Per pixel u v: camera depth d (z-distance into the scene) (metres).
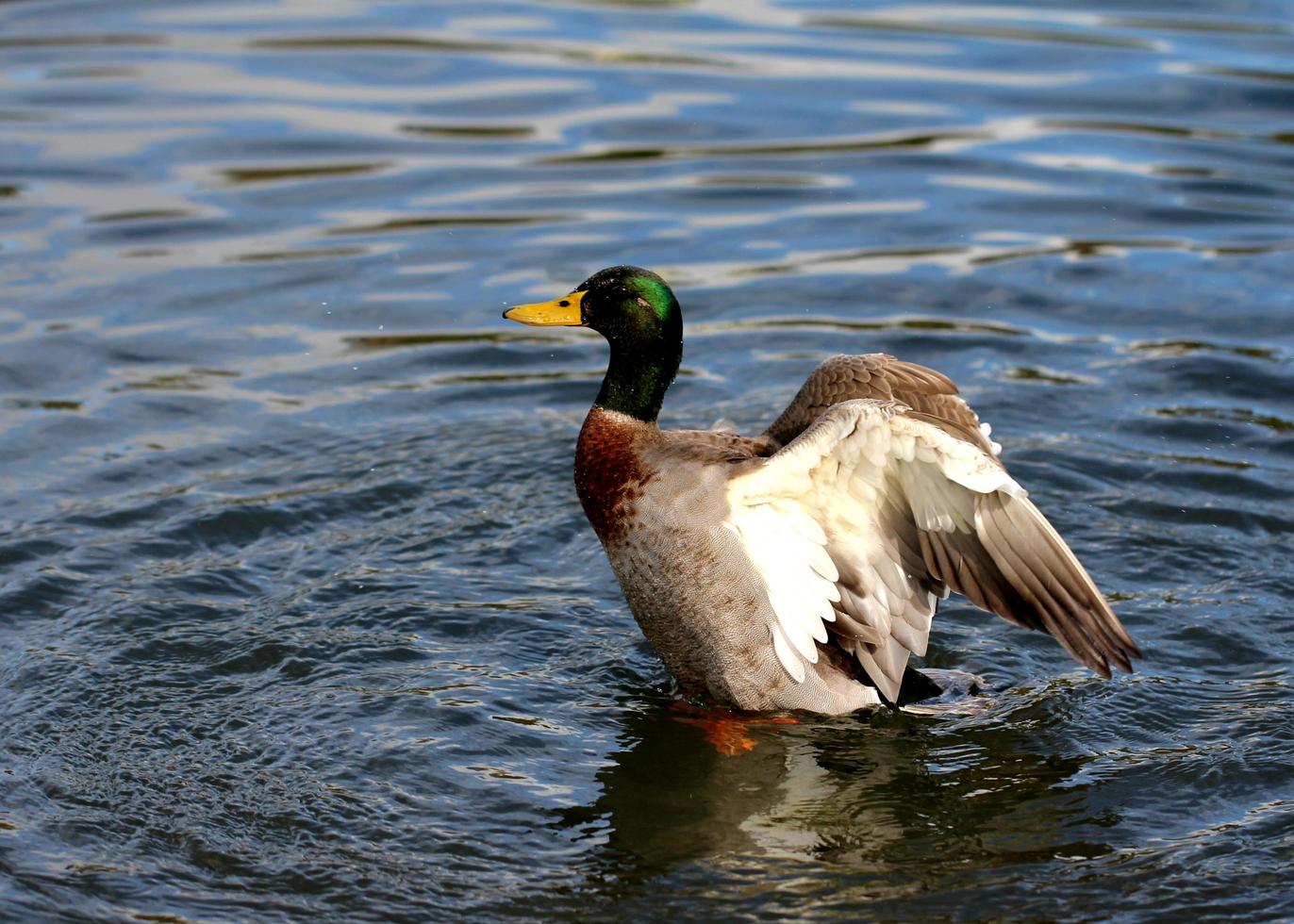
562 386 13.98
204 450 12.58
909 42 21.64
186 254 15.92
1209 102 19.33
